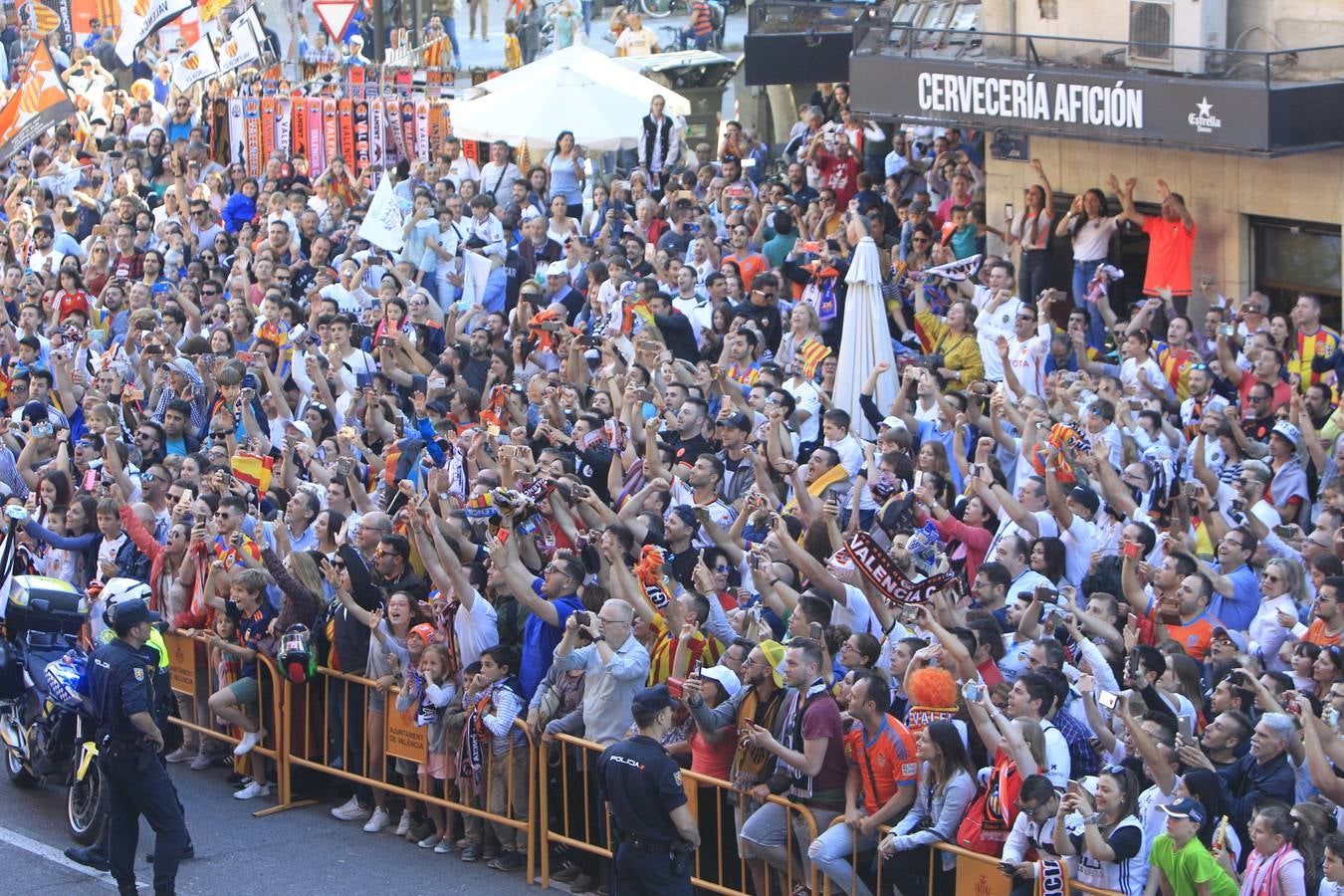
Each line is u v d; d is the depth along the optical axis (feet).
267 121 117.50
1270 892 36.45
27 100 109.70
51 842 51.47
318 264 91.50
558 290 84.43
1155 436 60.80
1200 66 71.31
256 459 59.98
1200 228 77.51
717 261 84.99
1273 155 69.46
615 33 130.93
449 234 88.48
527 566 53.78
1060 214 83.87
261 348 73.56
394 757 51.26
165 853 46.06
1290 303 75.82
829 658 45.14
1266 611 48.26
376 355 78.18
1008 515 53.42
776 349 76.23
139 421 73.41
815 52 94.79
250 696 54.19
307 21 143.64
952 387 65.46
